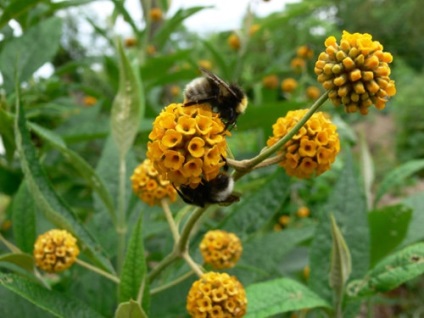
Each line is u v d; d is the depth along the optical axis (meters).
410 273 0.16
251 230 0.20
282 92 0.49
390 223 0.23
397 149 1.11
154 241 0.29
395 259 0.17
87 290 0.20
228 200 0.14
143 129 0.24
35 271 0.17
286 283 0.17
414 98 1.14
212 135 0.13
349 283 0.17
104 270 0.18
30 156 0.17
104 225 0.23
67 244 0.17
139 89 0.21
